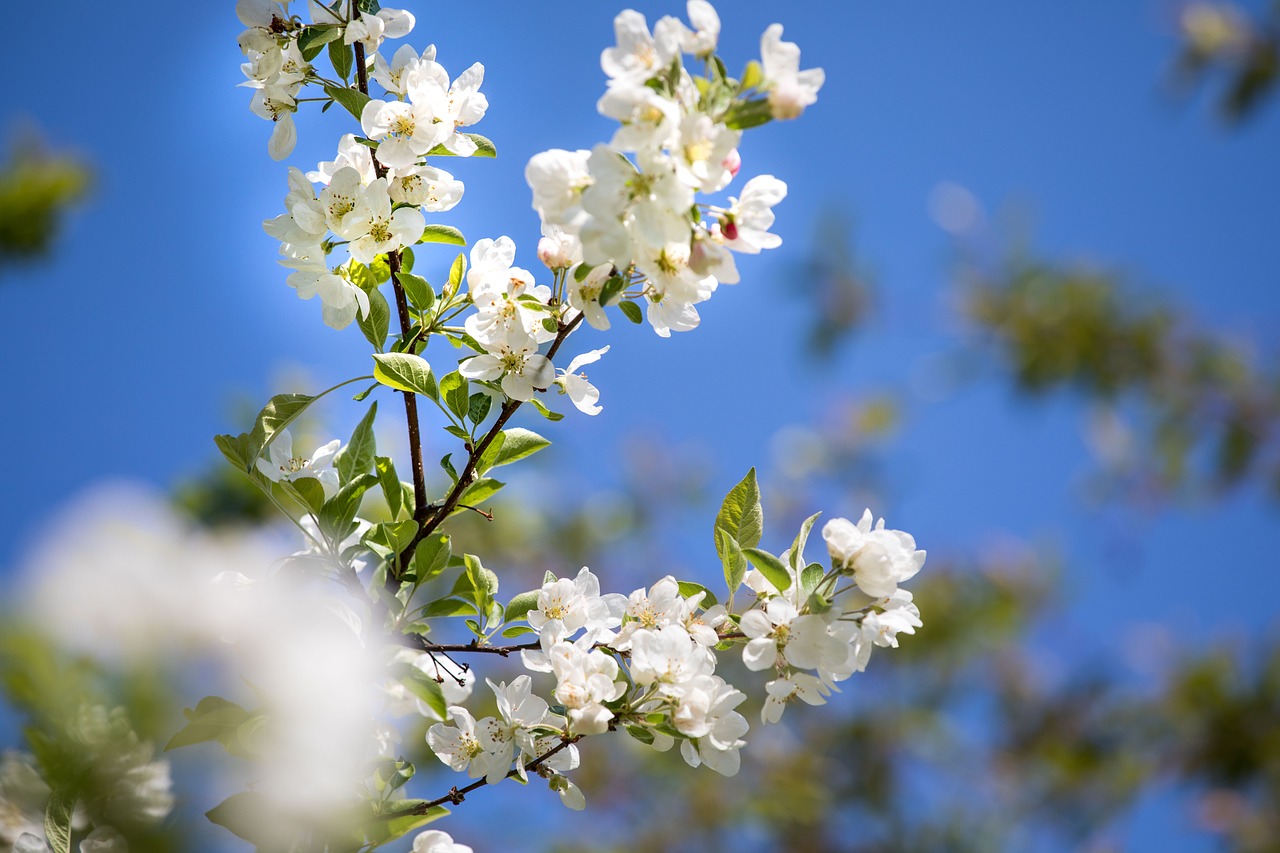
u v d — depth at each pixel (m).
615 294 1.48
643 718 1.51
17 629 0.98
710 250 1.46
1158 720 2.94
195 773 1.32
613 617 1.55
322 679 1.40
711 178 1.44
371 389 1.55
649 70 1.44
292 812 1.39
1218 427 2.77
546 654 1.54
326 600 1.42
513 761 1.53
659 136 1.43
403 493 1.55
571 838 2.99
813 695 1.51
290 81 1.56
